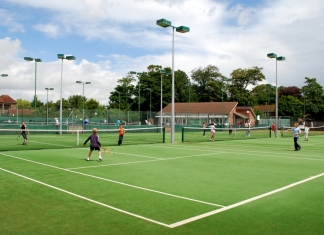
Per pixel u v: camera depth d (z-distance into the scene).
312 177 11.65
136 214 7.16
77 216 7.00
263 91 109.94
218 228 6.32
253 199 8.52
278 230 6.23
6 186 9.80
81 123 43.31
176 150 20.80
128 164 14.42
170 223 6.59
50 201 8.16
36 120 40.56
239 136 38.59
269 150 21.48
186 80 91.81
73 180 10.76
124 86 87.81
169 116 66.94
